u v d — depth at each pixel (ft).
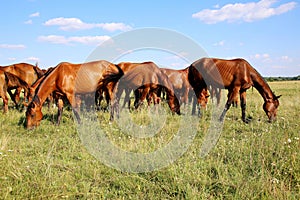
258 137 21.25
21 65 44.06
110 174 15.85
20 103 49.37
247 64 34.17
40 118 29.01
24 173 15.03
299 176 14.19
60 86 30.53
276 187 12.59
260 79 33.83
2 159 16.80
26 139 24.76
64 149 20.77
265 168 15.56
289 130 23.12
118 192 13.70
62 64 31.42
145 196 13.14
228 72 34.22
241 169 14.85
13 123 30.76
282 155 16.85
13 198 12.06
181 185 13.61
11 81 36.70
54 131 26.99
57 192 13.05
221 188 13.51
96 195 13.33
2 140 22.08
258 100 54.75
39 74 44.47
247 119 32.50
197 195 12.57
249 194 12.32
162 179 14.85
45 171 15.49
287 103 45.88
